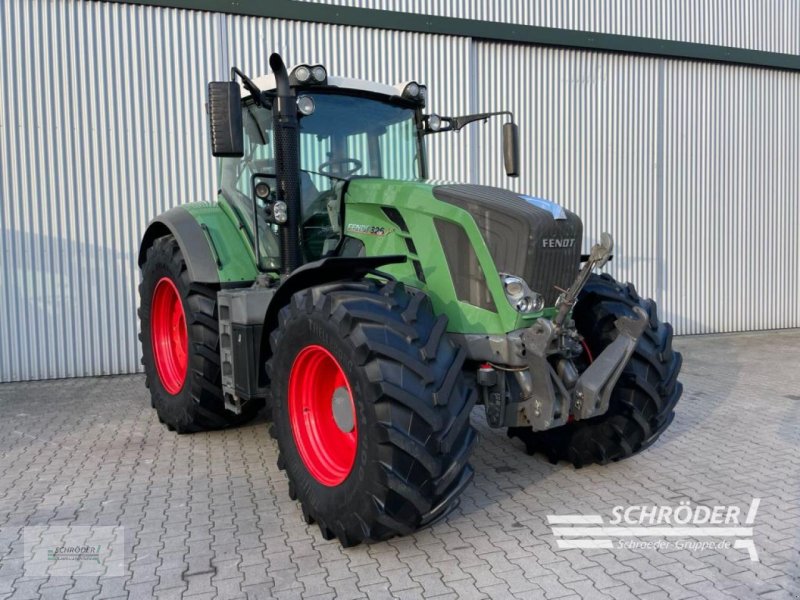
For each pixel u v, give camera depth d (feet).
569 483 13.55
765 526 11.50
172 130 24.64
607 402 11.66
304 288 12.05
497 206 11.41
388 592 9.34
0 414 19.06
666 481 13.64
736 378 23.81
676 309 33.50
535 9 29.30
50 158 23.43
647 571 9.95
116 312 24.43
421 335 10.25
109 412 19.26
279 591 9.37
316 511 10.82
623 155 31.81
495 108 29.35
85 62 23.61
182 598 9.21
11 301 23.36
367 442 9.78
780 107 34.99
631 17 31.19
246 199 15.37
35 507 12.34
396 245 12.51
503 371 11.43
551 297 11.68
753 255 34.91
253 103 14.93
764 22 33.94
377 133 14.88
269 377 12.00
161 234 18.47
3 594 9.36
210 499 12.70
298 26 25.94
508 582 9.62
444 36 28.02
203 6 24.61
